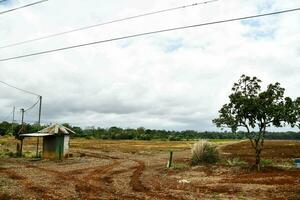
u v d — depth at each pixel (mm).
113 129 149000
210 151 34531
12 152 47500
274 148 55406
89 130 144500
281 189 19797
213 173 28094
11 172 27656
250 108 27594
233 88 29203
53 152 43031
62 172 28859
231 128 29016
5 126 122812
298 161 33562
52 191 19188
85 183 22531
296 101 27766
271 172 27125
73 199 17031
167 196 18156
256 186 21078
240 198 17812
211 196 18328
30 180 23359
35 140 99375
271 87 27812
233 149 56281
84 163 37875
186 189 20562
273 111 27375
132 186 21562
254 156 41844
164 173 29047
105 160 42344
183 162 38094
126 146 76500
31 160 40156
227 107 29406
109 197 17672
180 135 143500
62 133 43375
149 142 101125
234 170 28891
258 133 29062
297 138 148625
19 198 16938
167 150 64062
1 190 18812
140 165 36375
